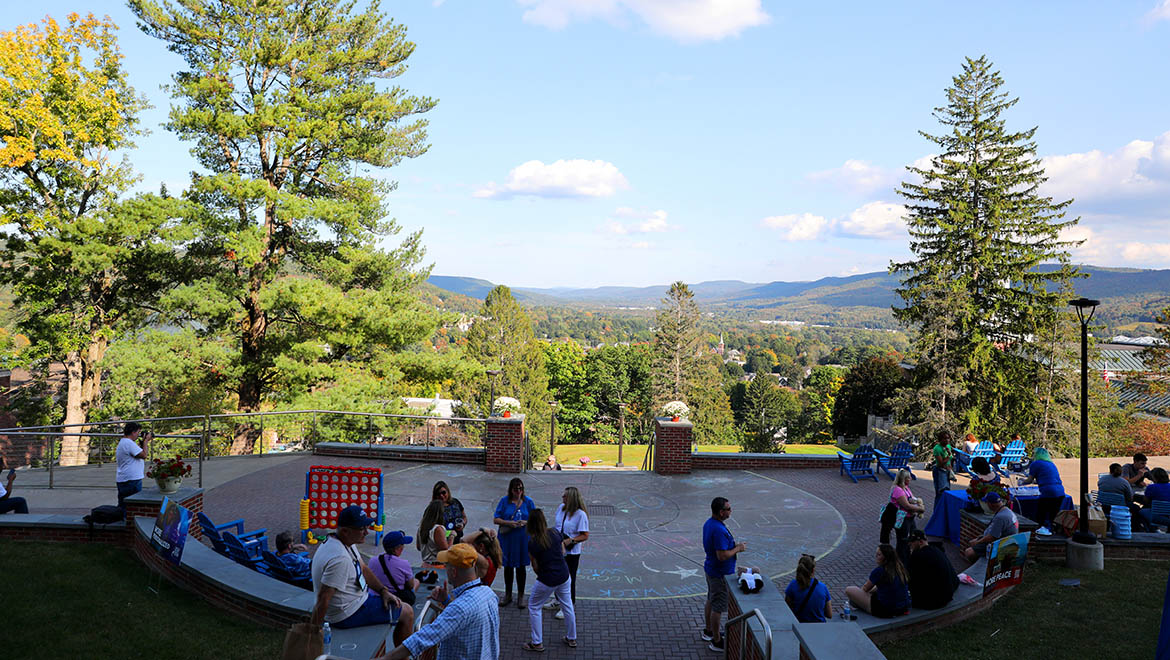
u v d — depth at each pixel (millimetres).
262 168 29375
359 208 28984
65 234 27609
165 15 26953
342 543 6227
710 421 89250
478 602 4793
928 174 43562
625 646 8711
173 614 8328
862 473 18422
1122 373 39656
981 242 41500
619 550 12641
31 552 10156
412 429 28359
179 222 26969
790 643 6332
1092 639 8500
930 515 15172
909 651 8086
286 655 5117
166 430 28375
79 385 31969
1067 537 11469
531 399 80062
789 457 19422
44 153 29234
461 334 109312
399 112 30609
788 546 12984
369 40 30797
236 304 27297
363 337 28016
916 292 41781
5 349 30656
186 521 9016
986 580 9281
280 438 27266
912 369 44562
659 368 90625
